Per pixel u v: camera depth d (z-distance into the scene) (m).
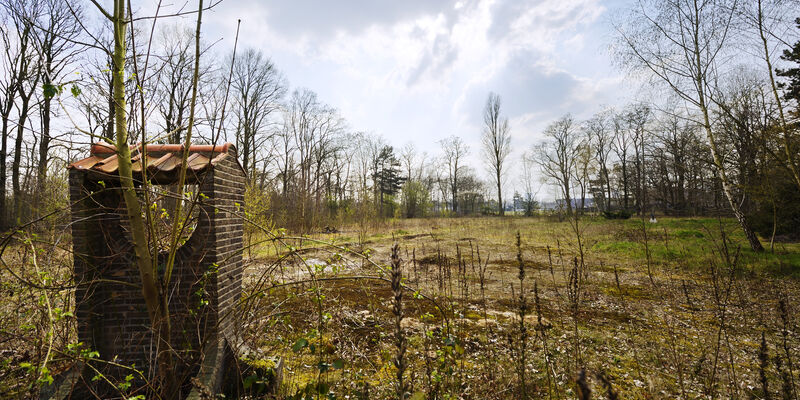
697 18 11.32
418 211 41.31
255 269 6.19
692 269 9.96
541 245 15.59
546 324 5.67
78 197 3.28
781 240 13.48
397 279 1.85
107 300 3.37
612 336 5.37
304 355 4.38
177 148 3.68
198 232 3.49
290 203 19.78
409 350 4.71
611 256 12.54
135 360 3.44
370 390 3.65
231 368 3.48
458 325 5.63
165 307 2.75
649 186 35.66
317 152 32.84
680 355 4.67
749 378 4.02
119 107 2.46
